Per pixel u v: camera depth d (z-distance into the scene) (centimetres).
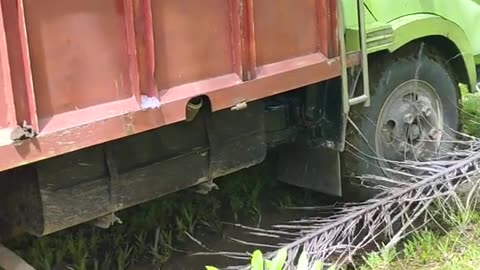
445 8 504
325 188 464
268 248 469
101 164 348
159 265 462
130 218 481
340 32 404
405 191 432
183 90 341
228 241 486
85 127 306
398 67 476
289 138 449
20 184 338
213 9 348
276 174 504
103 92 314
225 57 357
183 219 493
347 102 417
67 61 302
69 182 338
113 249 466
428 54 497
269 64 375
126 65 320
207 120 383
